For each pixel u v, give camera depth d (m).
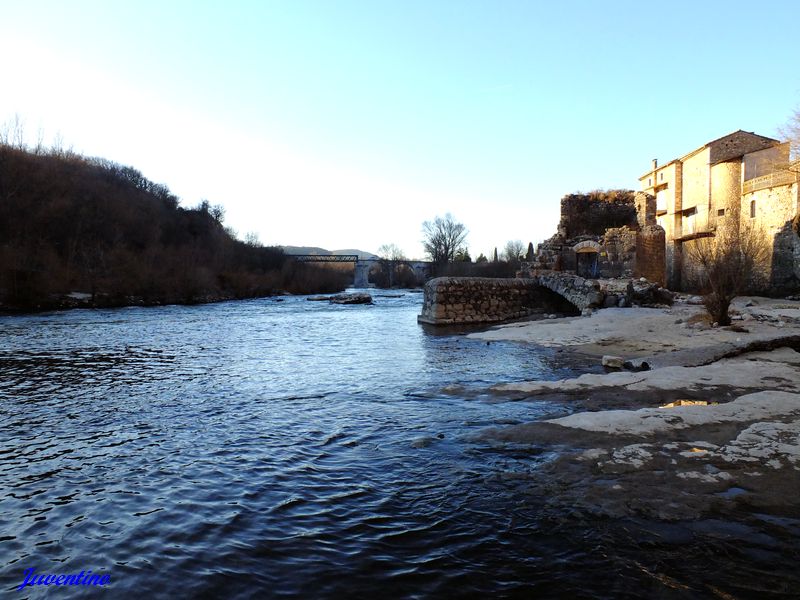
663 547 3.51
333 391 9.04
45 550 3.82
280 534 3.96
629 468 4.79
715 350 10.95
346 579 3.34
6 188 45.75
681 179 50.00
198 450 6.00
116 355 14.32
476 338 16.52
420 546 3.71
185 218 79.81
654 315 18.23
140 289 46.00
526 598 3.06
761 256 27.77
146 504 4.57
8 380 10.57
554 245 33.44
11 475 5.32
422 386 9.24
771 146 40.75
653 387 8.03
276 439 6.34
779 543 3.50
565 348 13.64
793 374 8.58
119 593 3.26
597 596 3.04
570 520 3.94
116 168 84.44
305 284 84.94
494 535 3.80
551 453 5.36
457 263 90.88
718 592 3.02
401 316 30.39
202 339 18.56
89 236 51.38
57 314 32.50
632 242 31.12
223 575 3.43
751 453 4.99
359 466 5.34
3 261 35.44
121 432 6.78
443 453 5.61
